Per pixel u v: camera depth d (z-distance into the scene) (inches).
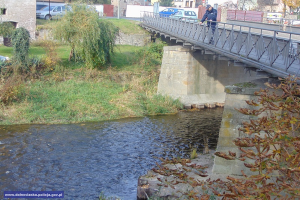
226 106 406.6
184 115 780.6
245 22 1253.7
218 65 908.6
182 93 880.3
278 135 187.3
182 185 361.7
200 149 534.6
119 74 946.7
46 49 934.4
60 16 924.6
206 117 766.5
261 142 188.2
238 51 517.7
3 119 653.3
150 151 522.9
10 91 704.4
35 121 660.1
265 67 423.2
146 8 2014.0
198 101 881.5
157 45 1168.8
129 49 1236.5
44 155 490.9
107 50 963.3
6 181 405.7
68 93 791.7
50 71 888.9
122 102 788.0
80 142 553.9
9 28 1060.5
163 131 637.9
